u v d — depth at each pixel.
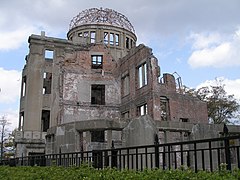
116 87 38.38
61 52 40.66
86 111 36.56
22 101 39.47
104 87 38.66
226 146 5.50
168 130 20.81
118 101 37.91
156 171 5.80
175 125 21.08
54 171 8.12
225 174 4.90
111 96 37.88
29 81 38.47
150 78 31.09
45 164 14.47
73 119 35.75
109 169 7.32
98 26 46.25
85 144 20.89
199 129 20.91
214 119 45.34
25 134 35.91
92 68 39.16
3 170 9.36
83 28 46.41
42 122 41.09
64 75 36.97
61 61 37.50
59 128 21.64
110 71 38.88
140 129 19.52
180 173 5.16
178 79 35.41
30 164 16.69
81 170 7.64
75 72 37.53
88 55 38.75
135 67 34.59
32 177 7.36
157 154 6.92
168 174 5.20
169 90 31.72
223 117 45.53
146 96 31.47
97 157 9.23
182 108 31.89
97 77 38.19
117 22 47.59
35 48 39.81
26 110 37.53
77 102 36.53
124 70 37.50
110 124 20.11
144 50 32.81
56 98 38.09
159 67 32.38
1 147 56.28
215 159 18.28
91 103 39.50
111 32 46.50
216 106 45.25
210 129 21.23
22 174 7.93
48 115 40.78
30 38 39.81
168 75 32.34
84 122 20.45
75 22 48.47
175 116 31.02
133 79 34.81
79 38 42.62
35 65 39.22
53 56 40.34
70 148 20.45
